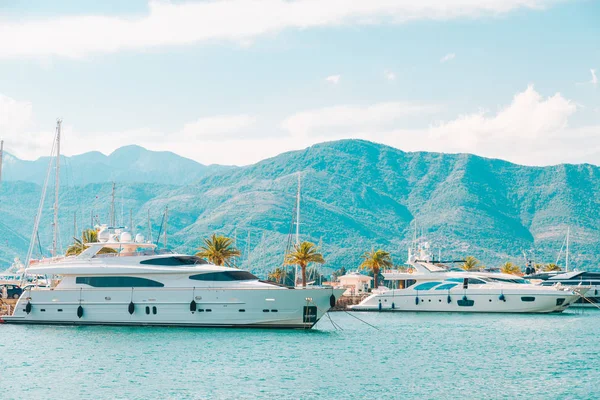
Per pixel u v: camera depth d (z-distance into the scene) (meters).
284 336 64.88
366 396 43.09
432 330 75.50
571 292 93.94
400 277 101.00
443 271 102.56
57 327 69.69
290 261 117.12
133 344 60.19
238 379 47.25
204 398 42.38
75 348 58.53
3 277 141.50
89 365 51.75
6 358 54.38
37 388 44.88
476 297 96.25
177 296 67.31
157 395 43.09
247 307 66.56
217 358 54.31
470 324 82.12
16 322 71.12
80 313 69.12
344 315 96.19
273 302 66.44
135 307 68.00
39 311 70.62
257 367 51.16
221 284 67.62
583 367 52.59
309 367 51.41
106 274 68.94
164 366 51.38
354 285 138.12
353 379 47.66
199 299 66.94
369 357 56.06
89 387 45.06
